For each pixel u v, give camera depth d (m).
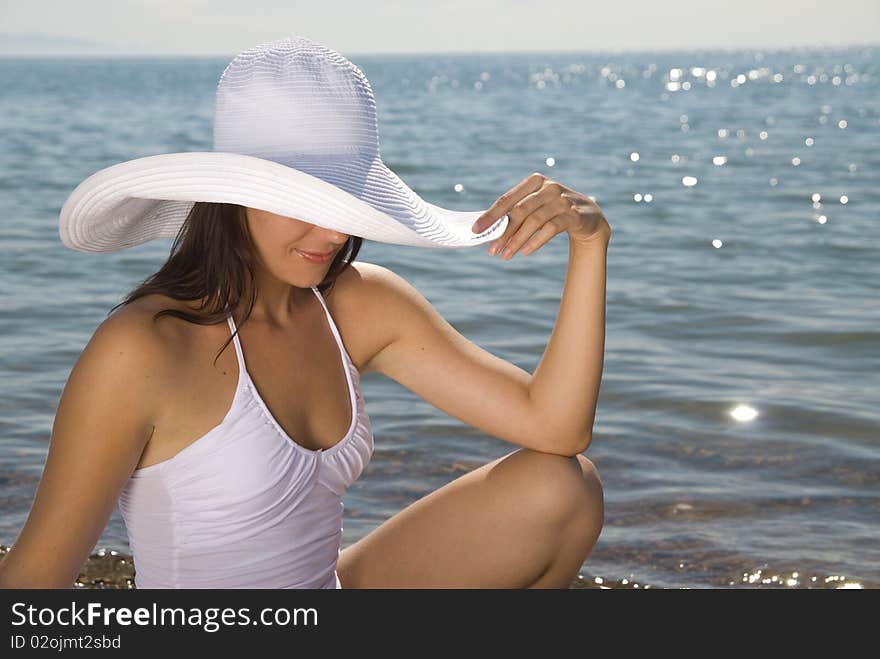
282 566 3.16
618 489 6.20
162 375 2.95
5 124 52.31
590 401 3.66
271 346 3.19
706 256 15.64
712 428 7.31
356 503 5.98
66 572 2.97
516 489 3.54
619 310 11.45
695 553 5.30
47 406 7.66
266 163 2.85
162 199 3.15
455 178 28.84
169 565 3.13
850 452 6.82
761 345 9.82
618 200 23.72
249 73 3.13
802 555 5.27
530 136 46.75
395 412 7.56
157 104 80.62
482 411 3.70
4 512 5.75
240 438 3.01
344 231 2.92
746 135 46.66
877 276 13.66
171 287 3.05
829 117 60.31
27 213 19.59
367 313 3.62
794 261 15.05
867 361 9.20
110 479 2.96
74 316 10.83
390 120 60.12
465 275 13.60
